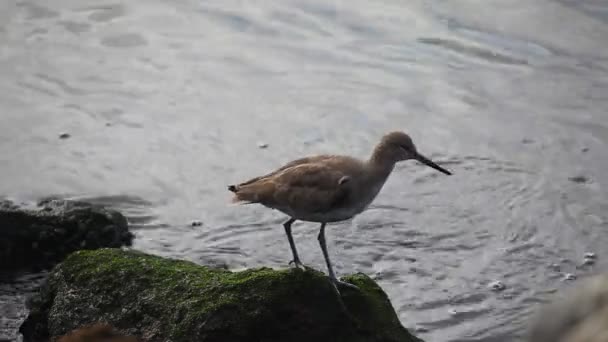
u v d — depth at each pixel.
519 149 16.19
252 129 16.67
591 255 13.62
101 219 13.38
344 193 10.67
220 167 15.67
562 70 18.27
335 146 16.19
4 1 20.33
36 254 13.02
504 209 14.68
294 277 10.68
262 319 10.48
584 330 6.54
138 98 17.50
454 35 19.33
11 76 17.98
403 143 11.16
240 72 18.31
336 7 20.39
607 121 16.86
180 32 19.53
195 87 17.86
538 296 12.72
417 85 17.94
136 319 10.81
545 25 19.53
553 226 14.29
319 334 10.61
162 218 14.39
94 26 19.64
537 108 17.25
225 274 11.05
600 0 20.20
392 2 20.55
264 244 13.80
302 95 17.62
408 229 14.19
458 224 14.33
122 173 15.48
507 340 11.84
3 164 15.55
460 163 15.82
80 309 11.11
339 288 10.83
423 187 15.22
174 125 16.78
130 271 11.16
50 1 20.44
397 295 12.69
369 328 10.71
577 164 15.80
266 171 15.53
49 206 13.54
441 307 12.46
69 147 16.11
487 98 17.58
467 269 13.30
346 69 18.42
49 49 18.84
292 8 20.39
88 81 17.94
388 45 19.09
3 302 12.20
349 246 13.76
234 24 19.84
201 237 13.95
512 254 13.66
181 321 10.57
